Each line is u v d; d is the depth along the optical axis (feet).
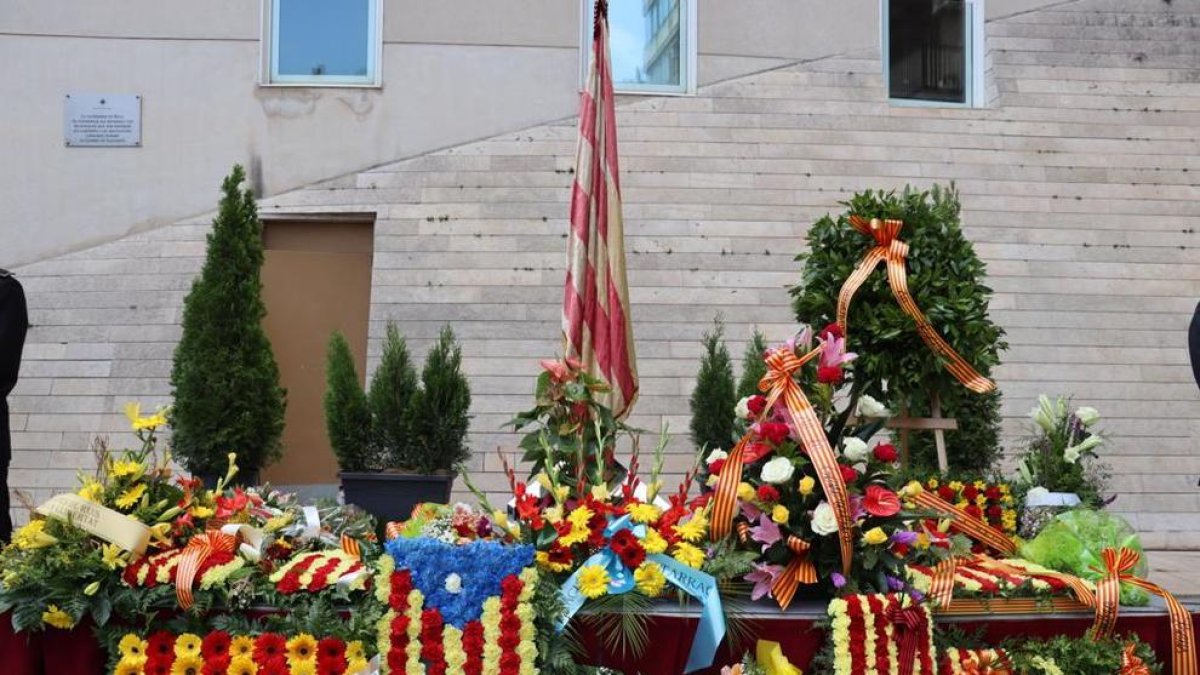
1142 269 34.19
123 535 11.55
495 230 33.42
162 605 11.46
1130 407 32.71
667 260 33.30
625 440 31.42
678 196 33.88
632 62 35.53
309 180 33.94
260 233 30.12
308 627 11.14
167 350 32.50
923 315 15.38
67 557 11.37
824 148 34.68
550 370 13.21
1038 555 13.74
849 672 11.18
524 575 11.10
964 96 36.96
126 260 33.37
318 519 14.49
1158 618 12.66
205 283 27.20
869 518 11.99
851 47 35.45
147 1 34.35
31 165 33.78
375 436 25.50
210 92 34.19
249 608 11.48
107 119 33.96
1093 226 34.53
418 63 34.53
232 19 34.45
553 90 34.73
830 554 11.99
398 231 33.37
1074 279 33.96
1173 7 36.52
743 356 32.60
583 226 14.82
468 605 10.99
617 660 11.46
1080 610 12.49
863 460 12.23
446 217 33.53
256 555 11.84
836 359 12.60
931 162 34.83
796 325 32.96
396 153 34.14
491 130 34.37
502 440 31.42
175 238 33.50
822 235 16.34
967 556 13.24
